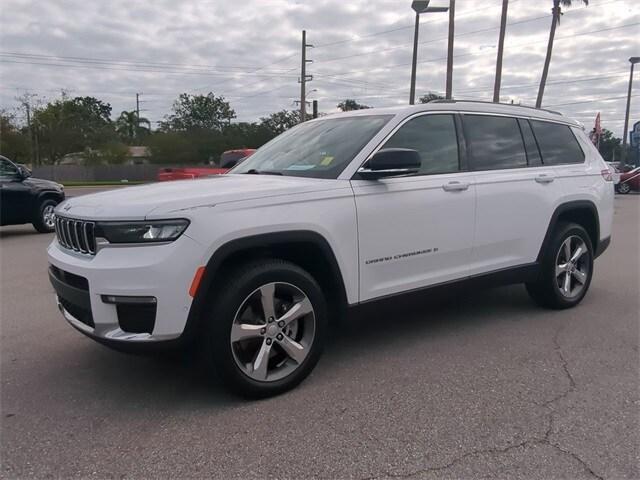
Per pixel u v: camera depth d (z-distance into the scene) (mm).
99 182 52594
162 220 3062
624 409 3256
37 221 11750
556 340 4461
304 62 35281
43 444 2936
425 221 4121
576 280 5430
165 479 2621
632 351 4203
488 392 3502
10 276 7262
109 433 3043
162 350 3123
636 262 7816
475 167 4566
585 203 5355
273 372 3496
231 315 3234
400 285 4062
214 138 59969
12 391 3600
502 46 24688
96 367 3990
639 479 2588
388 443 2906
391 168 3658
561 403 3340
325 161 4004
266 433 3018
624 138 38250
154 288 3020
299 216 3463
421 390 3539
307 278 3533
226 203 3250
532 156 5074
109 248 3125
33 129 58812
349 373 3820
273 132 62188
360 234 3771
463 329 4758
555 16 28391
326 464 2725
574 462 2725
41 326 4988
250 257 3488
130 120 86750
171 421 3168
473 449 2842
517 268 4848
